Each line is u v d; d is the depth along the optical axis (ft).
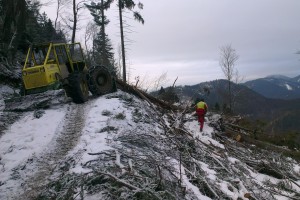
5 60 56.90
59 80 41.73
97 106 39.14
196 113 47.14
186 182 25.17
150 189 19.25
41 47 43.86
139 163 23.70
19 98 39.65
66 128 32.58
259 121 60.80
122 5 84.64
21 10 56.03
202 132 45.37
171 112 50.80
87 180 20.31
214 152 37.45
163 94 59.72
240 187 29.84
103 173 19.89
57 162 25.50
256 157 42.63
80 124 33.42
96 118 34.47
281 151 49.60
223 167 32.83
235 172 33.09
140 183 20.43
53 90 39.91
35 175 23.81
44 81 40.65
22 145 29.04
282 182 35.06
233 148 43.45
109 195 19.33
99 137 28.78
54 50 43.52
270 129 61.05
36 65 43.65
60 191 19.74
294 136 56.70
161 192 19.88
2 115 36.55
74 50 54.13
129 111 38.65
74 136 30.35
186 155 31.73
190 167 29.43
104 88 46.78
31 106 38.91
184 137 37.22
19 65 59.82
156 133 35.09
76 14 88.38
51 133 31.50
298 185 34.78
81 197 18.65
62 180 21.04
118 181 19.52
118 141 27.99
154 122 39.73
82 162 23.24
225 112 60.85
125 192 19.45
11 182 23.07
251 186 31.19
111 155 23.97
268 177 37.78
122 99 44.09
